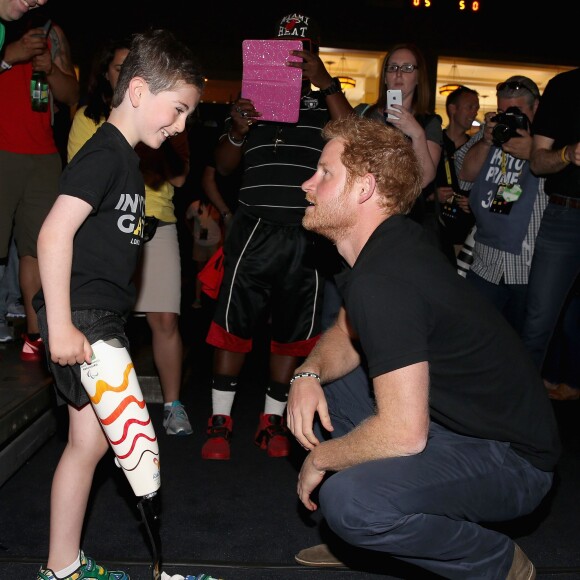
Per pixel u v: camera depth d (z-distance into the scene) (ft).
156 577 6.47
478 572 6.27
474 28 38.50
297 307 10.77
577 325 14.42
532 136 12.67
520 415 6.20
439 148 10.84
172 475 10.09
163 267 11.35
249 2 37.09
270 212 10.55
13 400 9.56
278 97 10.02
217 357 10.96
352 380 7.68
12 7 9.25
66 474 6.60
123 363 6.35
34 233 11.76
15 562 7.49
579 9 38.86
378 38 38.11
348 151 6.10
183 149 11.03
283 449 10.98
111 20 36.37
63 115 14.66
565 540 8.61
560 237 12.32
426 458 6.13
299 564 7.75
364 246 6.05
